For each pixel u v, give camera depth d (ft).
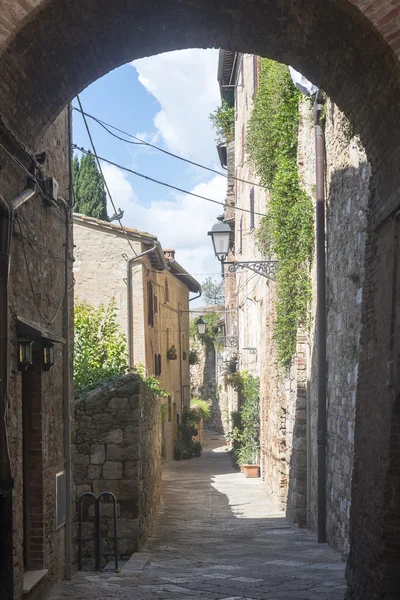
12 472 23.58
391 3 20.11
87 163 112.27
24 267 26.61
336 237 39.52
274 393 61.26
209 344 166.20
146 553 38.04
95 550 35.50
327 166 42.29
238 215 102.83
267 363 67.72
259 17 24.04
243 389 89.10
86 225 72.69
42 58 22.56
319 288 42.75
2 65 20.75
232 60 99.04
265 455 69.92
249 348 85.10
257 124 54.65
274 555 37.24
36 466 28.27
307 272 49.26
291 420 52.80
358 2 20.17
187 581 30.45
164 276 95.76
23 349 24.77
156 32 25.32
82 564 37.93
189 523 49.98
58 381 31.89
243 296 98.37
